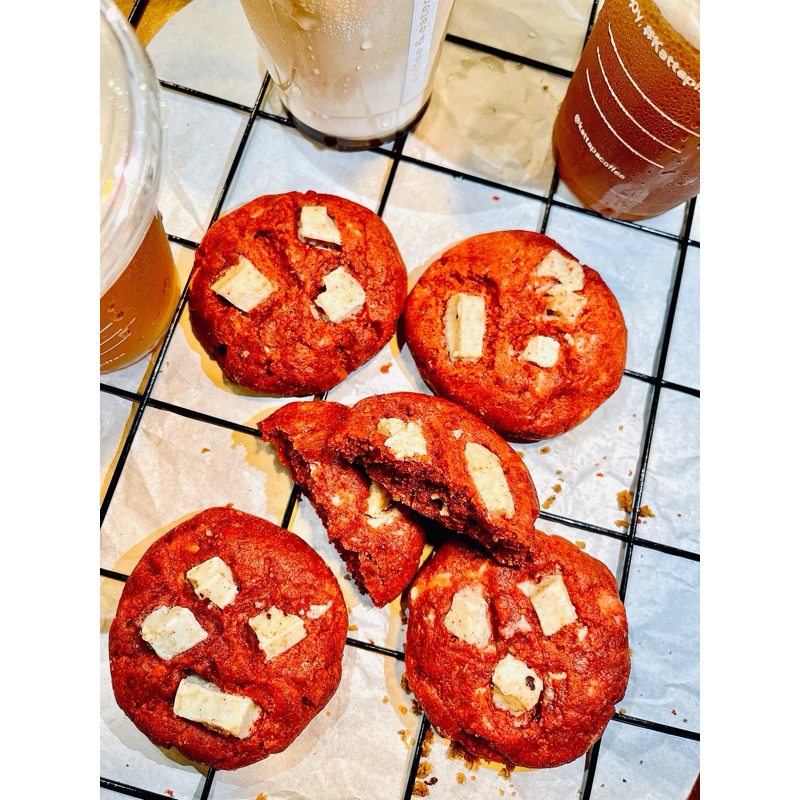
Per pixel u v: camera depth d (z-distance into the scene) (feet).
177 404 1.02
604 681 0.92
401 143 1.09
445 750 0.97
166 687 0.89
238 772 0.96
